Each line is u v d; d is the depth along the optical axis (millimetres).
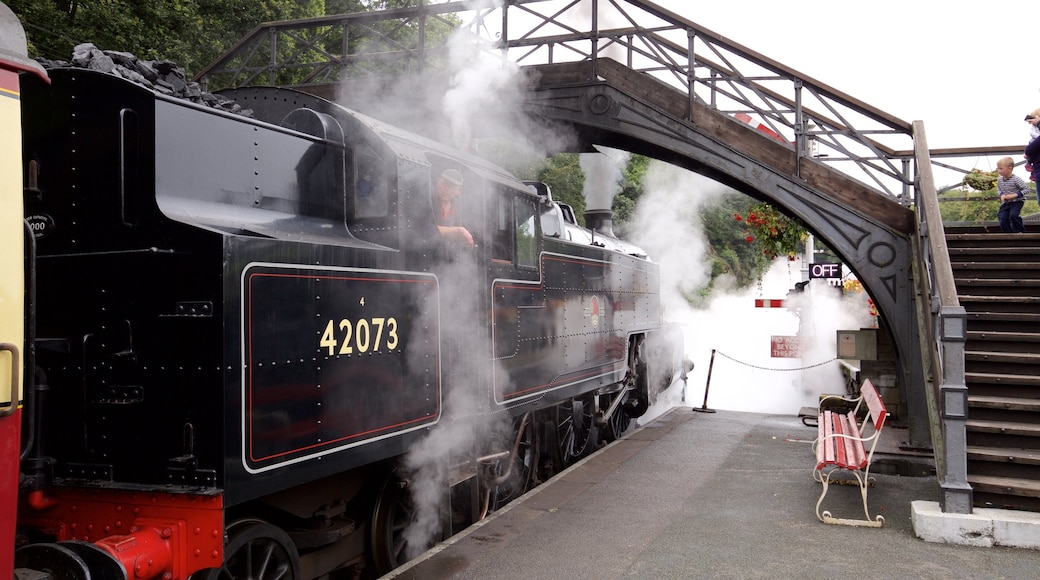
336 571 5051
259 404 3400
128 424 3369
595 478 7039
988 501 5328
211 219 3611
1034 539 4930
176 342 3297
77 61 3592
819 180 8180
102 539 3145
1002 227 8633
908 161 8055
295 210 4297
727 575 4508
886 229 7922
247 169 3979
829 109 8219
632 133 8805
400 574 4539
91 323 3463
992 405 5762
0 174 2568
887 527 5445
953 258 7715
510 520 5672
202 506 3189
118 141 3471
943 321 5262
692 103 8594
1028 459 5324
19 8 11031
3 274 2551
